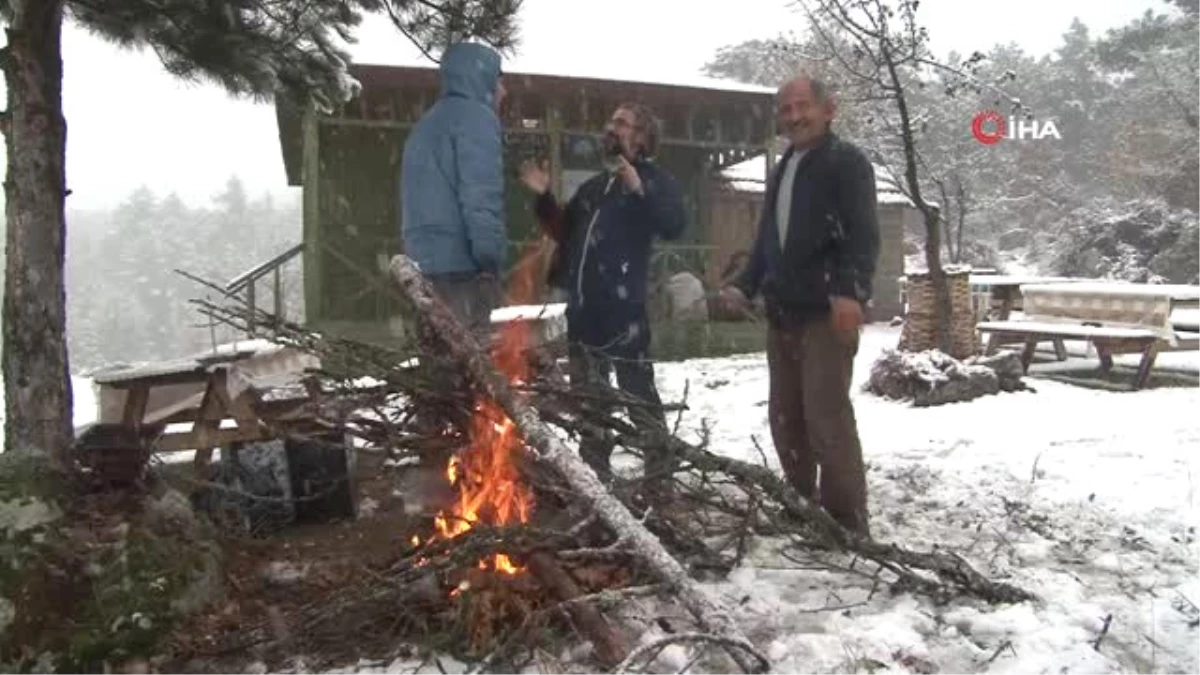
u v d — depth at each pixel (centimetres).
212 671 290
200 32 512
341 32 569
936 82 3484
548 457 309
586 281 452
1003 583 345
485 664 274
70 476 395
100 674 273
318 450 439
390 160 1548
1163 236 3369
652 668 280
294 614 308
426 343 362
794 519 381
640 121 450
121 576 289
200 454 442
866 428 704
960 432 673
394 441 356
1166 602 338
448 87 429
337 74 600
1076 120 5384
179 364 452
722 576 358
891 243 2095
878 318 2091
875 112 1442
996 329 1063
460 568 305
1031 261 4228
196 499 430
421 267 420
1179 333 1091
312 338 378
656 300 1513
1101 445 613
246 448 438
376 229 1543
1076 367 1079
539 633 289
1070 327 983
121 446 416
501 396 327
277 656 297
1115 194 4081
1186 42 3569
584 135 1459
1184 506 467
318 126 1336
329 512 442
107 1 496
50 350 416
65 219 431
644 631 300
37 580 279
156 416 474
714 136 1546
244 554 387
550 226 482
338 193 1534
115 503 377
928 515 457
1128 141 3844
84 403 926
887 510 465
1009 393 840
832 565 362
